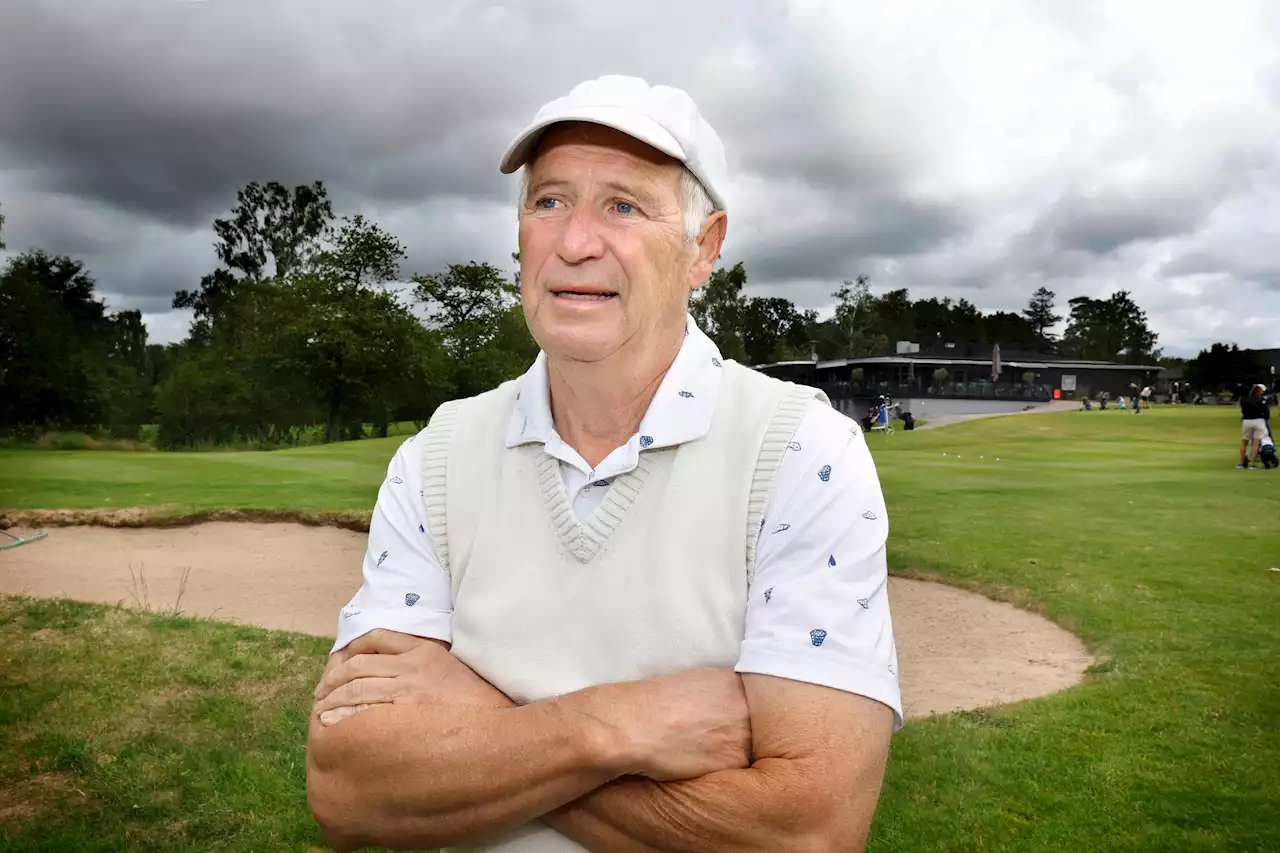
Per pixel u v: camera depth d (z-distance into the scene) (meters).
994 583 7.40
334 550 9.39
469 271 55.09
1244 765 3.92
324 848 3.37
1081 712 4.58
